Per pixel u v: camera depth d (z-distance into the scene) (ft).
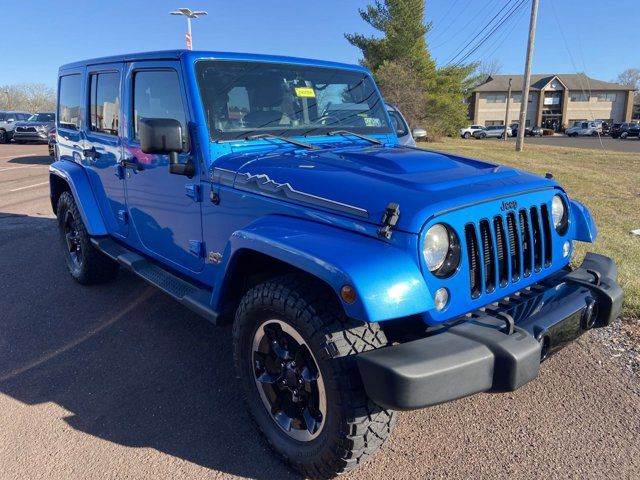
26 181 40.73
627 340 12.37
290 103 11.21
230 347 12.54
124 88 12.35
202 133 9.85
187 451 8.79
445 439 9.03
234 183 9.33
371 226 7.28
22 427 9.45
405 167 8.64
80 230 15.46
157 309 14.79
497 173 8.88
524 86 82.23
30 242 22.22
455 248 7.38
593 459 8.46
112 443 9.00
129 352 12.29
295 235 7.64
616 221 25.44
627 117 246.47
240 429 9.38
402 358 6.55
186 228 10.77
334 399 7.16
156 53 10.94
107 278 16.46
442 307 7.29
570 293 8.75
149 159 11.57
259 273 9.23
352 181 8.00
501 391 6.88
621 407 9.86
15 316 14.35
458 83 118.93
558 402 10.06
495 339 6.92
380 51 106.11
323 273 6.82
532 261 8.66
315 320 7.27
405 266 6.82
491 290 7.93
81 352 12.30
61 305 15.12
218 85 10.24
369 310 6.40
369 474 8.19
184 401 10.25
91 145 14.61
